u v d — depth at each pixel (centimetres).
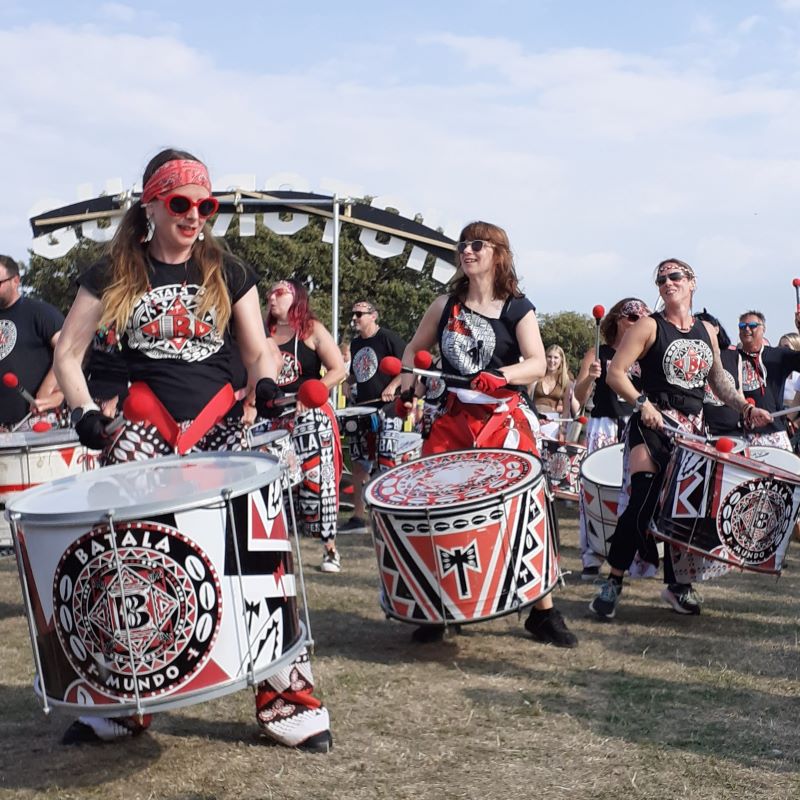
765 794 283
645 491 491
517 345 457
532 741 327
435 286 3600
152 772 306
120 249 314
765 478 457
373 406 850
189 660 263
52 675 273
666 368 498
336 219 1116
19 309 592
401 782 294
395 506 409
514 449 443
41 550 267
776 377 771
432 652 439
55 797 289
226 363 329
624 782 292
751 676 402
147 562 259
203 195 310
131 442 314
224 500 266
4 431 591
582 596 563
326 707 363
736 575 627
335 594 569
